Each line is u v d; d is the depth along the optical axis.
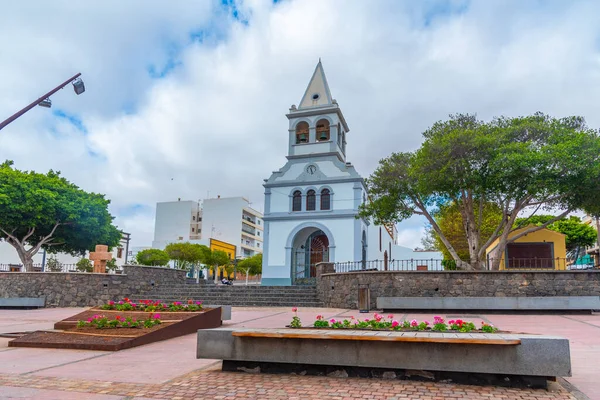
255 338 5.71
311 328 6.35
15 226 22.39
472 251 17.25
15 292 20.02
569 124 16.59
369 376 5.45
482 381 5.07
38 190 22.30
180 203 71.81
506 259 21.42
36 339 8.39
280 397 4.69
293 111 28.83
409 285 15.55
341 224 26.05
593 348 7.36
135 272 20.94
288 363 5.69
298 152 28.14
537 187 14.23
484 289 15.01
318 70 29.62
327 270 18.70
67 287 19.83
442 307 14.20
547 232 21.27
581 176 13.71
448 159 15.80
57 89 13.91
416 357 5.14
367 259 28.09
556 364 4.73
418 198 18.20
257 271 62.00
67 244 26.03
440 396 4.66
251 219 76.25
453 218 30.61
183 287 21.66
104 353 7.50
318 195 26.92
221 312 11.14
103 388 5.12
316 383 5.23
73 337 8.42
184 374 5.81
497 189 15.17
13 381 5.49
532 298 13.62
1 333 10.05
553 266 20.84
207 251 48.91
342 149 29.67
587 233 34.62
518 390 4.84
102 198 26.55
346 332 5.67
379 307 14.76
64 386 5.22
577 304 13.35
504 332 5.73
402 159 18.64
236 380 5.41
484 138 15.09
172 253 43.38
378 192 18.61
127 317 9.70
